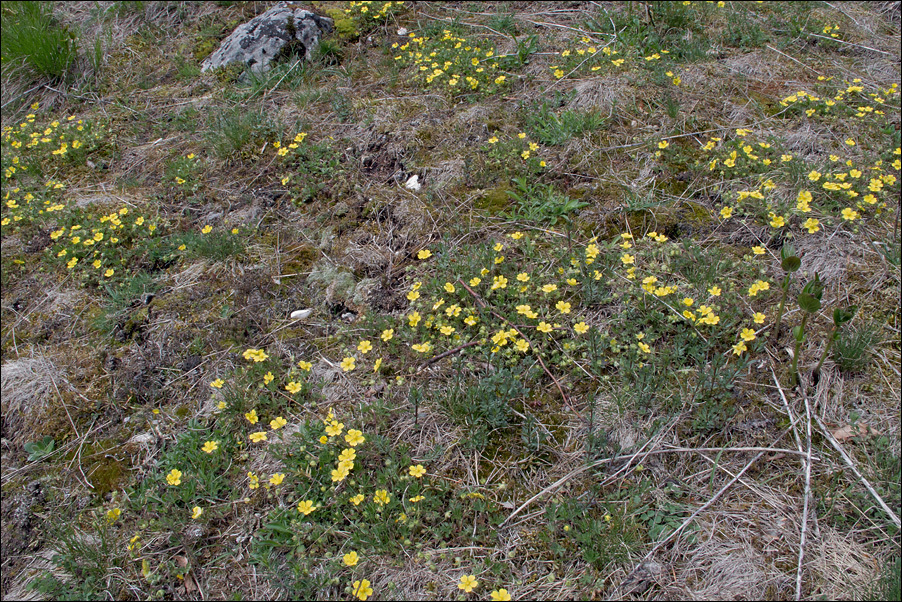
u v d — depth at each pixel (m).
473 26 5.64
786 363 2.87
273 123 4.70
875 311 3.04
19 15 6.16
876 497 2.38
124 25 6.30
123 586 2.50
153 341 3.39
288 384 2.96
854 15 5.64
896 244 3.27
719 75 4.72
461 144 4.30
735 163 3.81
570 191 3.89
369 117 4.55
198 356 3.30
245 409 3.01
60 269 3.92
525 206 3.80
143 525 2.62
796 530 2.39
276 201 4.19
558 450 2.72
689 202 3.74
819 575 2.26
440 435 2.82
